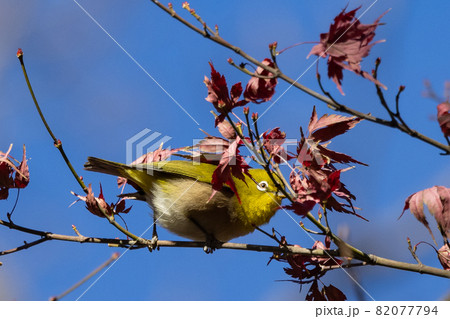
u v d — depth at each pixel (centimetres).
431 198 818
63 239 1019
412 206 829
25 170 1023
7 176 1018
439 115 726
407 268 872
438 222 806
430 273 859
